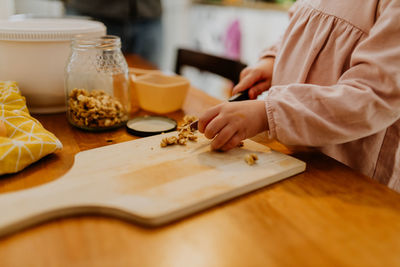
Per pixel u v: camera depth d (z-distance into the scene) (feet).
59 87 2.61
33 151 1.75
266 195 1.61
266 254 1.23
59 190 1.50
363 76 1.78
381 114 1.76
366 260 1.21
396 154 2.22
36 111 2.65
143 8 5.53
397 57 1.69
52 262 1.17
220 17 7.98
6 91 2.23
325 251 1.25
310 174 1.83
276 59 2.59
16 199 1.42
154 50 6.20
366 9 1.97
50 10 6.14
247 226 1.38
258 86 2.74
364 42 1.83
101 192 1.49
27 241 1.26
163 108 2.77
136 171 1.68
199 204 1.45
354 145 2.26
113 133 2.32
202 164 1.78
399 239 1.33
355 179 1.79
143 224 1.37
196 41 8.88
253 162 1.81
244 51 7.78
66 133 2.29
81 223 1.37
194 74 8.83
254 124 1.86
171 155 1.88
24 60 2.45
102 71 2.43
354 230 1.37
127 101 2.56
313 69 2.24
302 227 1.38
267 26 6.93
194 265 1.18
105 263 1.17
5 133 1.82
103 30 2.81
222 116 1.85
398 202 1.59
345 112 1.73
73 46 2.32
